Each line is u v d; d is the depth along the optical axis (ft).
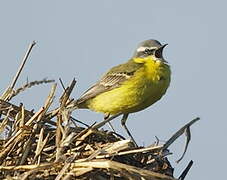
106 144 46.14
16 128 45.50
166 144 45.93
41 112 46.21
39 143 43.88
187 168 46.57
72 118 49.01
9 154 43.60
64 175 40.70
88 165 40.65
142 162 46.24
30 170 40.98
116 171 40.65
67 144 43.34
